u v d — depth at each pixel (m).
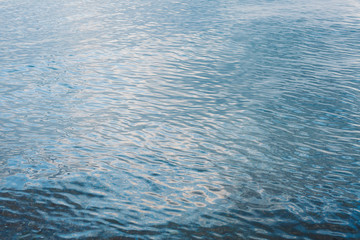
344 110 6.90
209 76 8.89
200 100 7.46
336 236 3.69
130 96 7.72
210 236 3.69
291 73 9.01
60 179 4.71
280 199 4.31
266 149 5.50
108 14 17.14
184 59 10.27
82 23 15.15
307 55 10.47
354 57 10.20
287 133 6.02
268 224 3.87
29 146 5.61
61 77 8.91
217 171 4.93
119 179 4.73
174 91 7.98
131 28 14.16
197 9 18.16
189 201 4.27
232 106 7.14
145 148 5.57
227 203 4.23
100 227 3.81
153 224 3.86
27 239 3.61
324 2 19.98
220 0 21.12
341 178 4.77
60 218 3.94
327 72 9.05
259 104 7.21
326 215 4.02
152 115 6.78
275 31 13.29
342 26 13.84
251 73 9.05
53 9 18.77
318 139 5.82
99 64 9.91
